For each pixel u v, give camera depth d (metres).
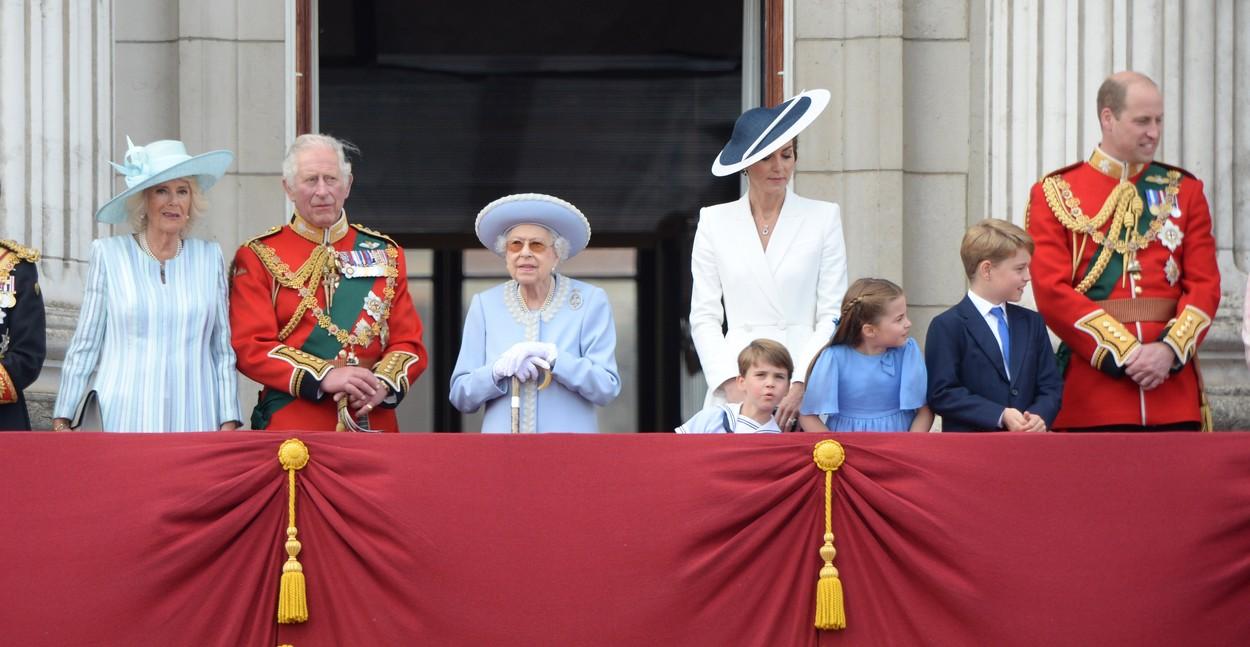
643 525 22.88
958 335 26.02
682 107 50.00
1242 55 32.28
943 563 22.92
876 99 34.38
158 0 34.19
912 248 34.59
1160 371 26.33
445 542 22.81
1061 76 32.56
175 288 25.39
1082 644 22.80
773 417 25.84
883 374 26.00
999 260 25.83
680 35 49.47
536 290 26.31
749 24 36.78
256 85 34.06
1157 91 26.95
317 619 22.88
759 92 36.03
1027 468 23.08
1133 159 27.28
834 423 26.12
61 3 31.23
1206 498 23.03
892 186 34.25
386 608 22.77
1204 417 26.92
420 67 49.69
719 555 22.83
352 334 25.98
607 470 22.98
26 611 22.52
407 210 50.28
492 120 50.12
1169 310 27.16
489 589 22.75
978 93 34.59
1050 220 27.42
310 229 26.27
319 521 23.00
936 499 22.98
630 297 51.72
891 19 34.44
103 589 22.58
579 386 25.50
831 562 22.88
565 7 49.34
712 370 26.52
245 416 33.34
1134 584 22.89
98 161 31.66
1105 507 23.00
